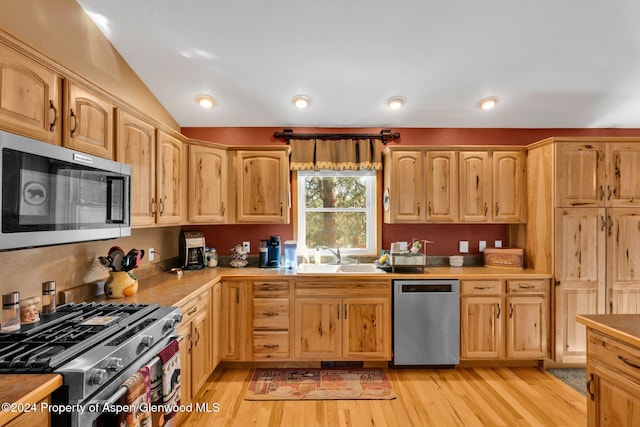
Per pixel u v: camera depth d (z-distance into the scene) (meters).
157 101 2.82
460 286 2.75
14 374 1.05
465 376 2.65
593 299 2.70
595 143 2.71
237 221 3.01
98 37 2.06
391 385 2.50
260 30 2.08
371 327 2.74
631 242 2.71
